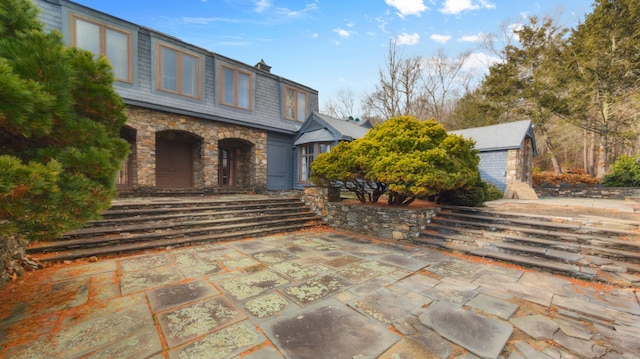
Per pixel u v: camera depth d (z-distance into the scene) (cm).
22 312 280
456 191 757
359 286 364
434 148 654
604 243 454
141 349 222
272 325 262
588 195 1312
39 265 409
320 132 1185
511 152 1243
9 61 216
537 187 1488
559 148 1916
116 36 852
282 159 1314
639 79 1424
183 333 246
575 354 223
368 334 249
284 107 1313
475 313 292
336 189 898
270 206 852
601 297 336
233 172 1317
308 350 224
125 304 301
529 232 536
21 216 216
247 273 407
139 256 485
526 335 251
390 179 636
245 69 1171
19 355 212
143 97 895
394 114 2164
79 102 288
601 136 1603
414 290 353
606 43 1526
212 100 1077
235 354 217
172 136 1118
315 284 368
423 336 247
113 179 305
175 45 977
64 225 254
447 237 596
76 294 325
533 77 1934
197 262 456
